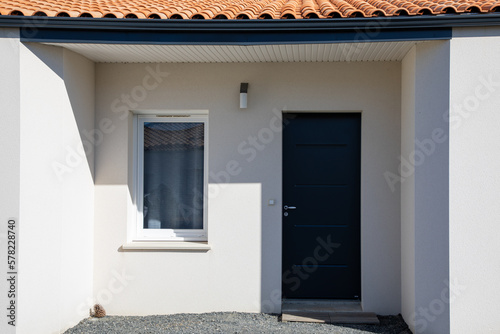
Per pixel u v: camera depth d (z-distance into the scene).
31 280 5.00
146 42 5.02
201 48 5.33
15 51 4.87
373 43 5.10
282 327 5.47
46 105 5.15
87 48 5.34
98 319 5.89
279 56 5.75
